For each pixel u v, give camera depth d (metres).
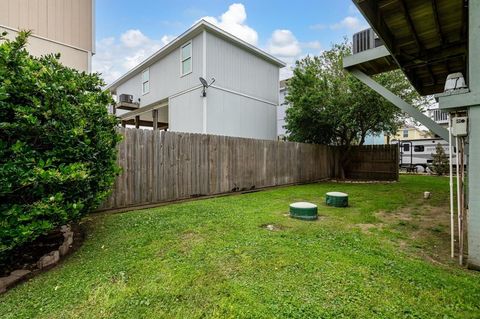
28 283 2.20
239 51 10.80
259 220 4.06
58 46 5.59
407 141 16.86
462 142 2.63
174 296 1.97
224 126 10.16
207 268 2.39
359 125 10.09
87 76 3.32
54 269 2.45
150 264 2.48
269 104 12.52
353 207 5.20
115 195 4.74
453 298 1.92
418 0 3.18
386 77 8.74
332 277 2.22
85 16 6.04
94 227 3.68
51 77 2.61
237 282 2.15
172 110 11.01
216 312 1.78
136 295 1.99
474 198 2.41
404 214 4.61
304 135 10.99
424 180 10.52
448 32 3.98
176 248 2.87
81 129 2.63
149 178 5.27
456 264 2.53
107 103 3.47
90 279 2.24
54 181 2.33
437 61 4.77
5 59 2.25
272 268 2.39
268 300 1.90
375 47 4.91
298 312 1.76
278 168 8.53
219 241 3.07
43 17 5.36
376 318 1.70
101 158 3.15
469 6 2.43
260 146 7.91
